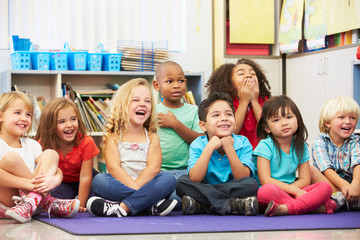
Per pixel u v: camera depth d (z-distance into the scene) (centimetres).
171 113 299
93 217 223
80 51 365
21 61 358
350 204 249
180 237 167
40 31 385
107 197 229
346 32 357
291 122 252
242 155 254
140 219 211
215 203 228
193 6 423
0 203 220
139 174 249
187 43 421
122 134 254
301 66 397
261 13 408
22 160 216
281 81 416
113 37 400
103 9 396
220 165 250
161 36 413
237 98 334
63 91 362
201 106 258
